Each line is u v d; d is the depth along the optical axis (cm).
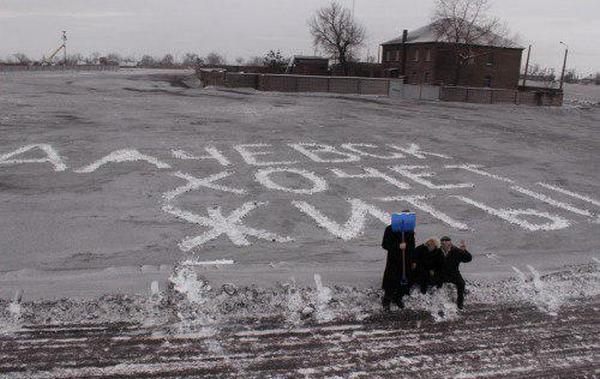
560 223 1411
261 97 3978
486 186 1703
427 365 736
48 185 1445
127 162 1692
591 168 2102
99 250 1078
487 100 4944
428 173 1812
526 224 1385
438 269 909
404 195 1554
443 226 1330
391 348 775
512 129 3005
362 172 1767
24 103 2836
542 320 876
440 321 858
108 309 831
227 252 1100
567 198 1645
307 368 716
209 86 4994
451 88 4853
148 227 1205
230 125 2434
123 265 1013
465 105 4497
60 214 1250
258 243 1158
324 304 889
